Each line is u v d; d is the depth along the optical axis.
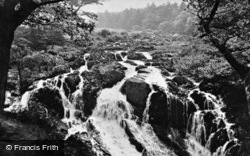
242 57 12.71
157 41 34.72
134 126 13.93
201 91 15.86
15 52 18.89
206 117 14.07
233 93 14.76
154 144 13.20
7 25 7.48
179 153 12.98
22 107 13.34
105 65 17.66
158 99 14.71
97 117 14.42
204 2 9.83
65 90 15.34
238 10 9.34
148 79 16.50
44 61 16.94
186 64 17.42
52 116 12.91
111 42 30.25
